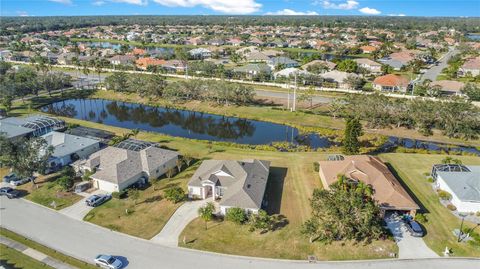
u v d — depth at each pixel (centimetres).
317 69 14950
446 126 8512
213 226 5053
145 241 4769
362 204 4612
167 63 17288
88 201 5594
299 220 5172
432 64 18288
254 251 4553
